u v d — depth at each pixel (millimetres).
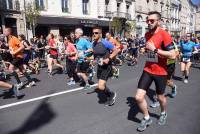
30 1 23984
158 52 4441
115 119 5578
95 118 5648
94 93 7887
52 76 11555
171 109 6332
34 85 9352
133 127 5129
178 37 13891
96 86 8867
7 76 11508
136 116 5762
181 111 6172
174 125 5242
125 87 8914
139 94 4715
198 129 5059
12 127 5184
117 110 6184
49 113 6012
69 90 8383
